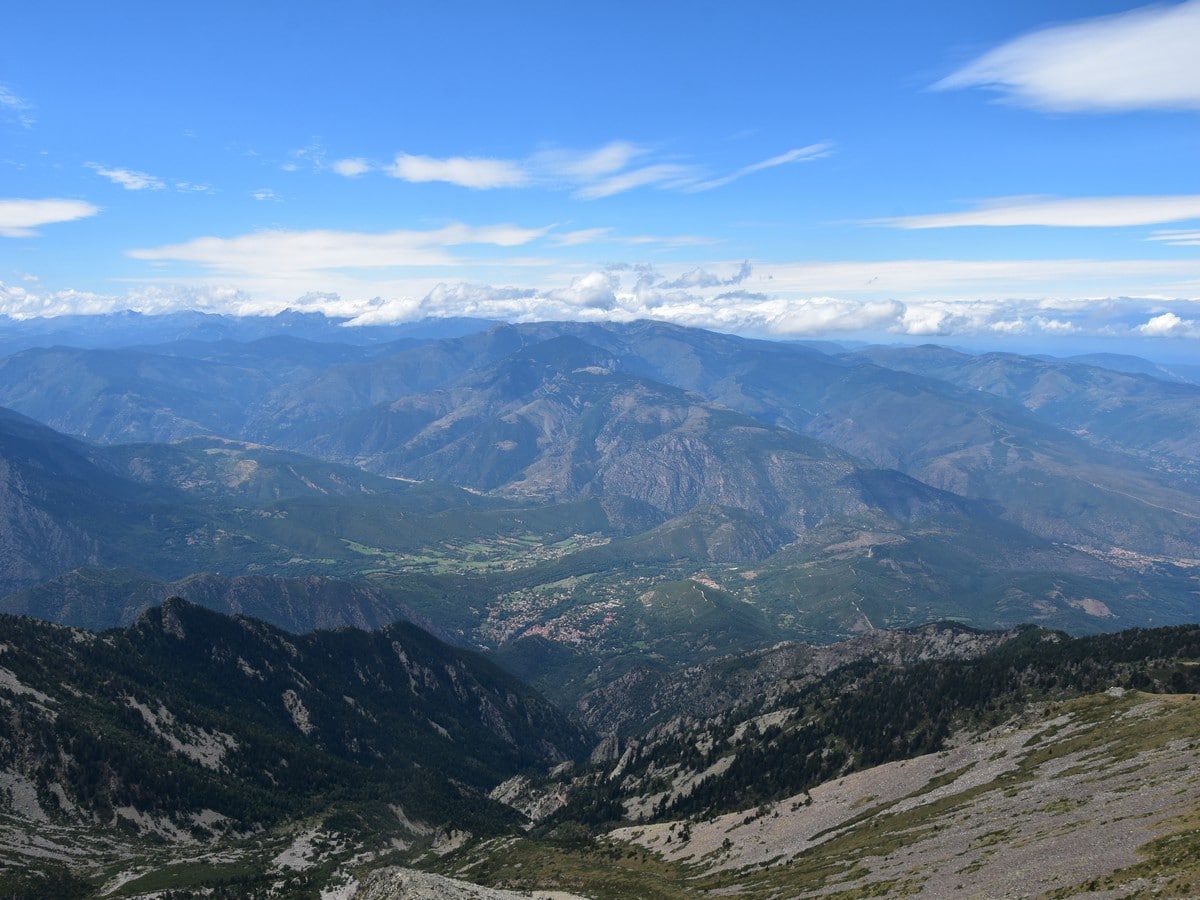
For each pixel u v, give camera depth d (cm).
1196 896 8881
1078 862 11456
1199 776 13262
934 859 14250
